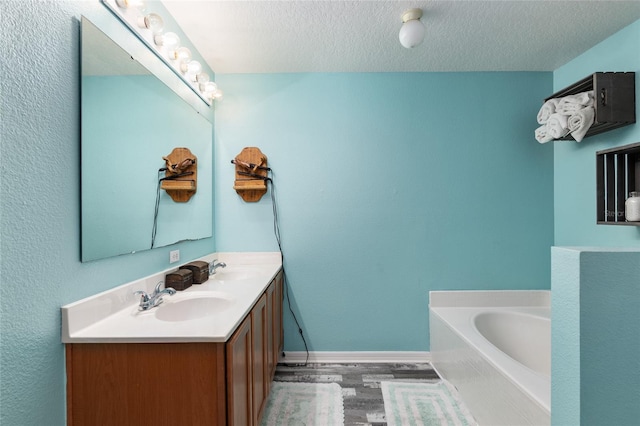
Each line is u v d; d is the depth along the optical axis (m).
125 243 1.28
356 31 1.83
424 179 2.35
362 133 2.34
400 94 2.34
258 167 2.27
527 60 2.18
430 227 2.35
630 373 0.86
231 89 2.34
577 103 1.78
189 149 1.90
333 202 2.34
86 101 1.05
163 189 1.60
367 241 2.35
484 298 2.35
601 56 1.95
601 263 0.86
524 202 2.35
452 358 1.96
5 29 0.78
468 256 2.36
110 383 0.99
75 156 1.02
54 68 0.93
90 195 1.08
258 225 2.34
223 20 1.72
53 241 0.93
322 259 2.35
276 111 2.34
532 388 1.26
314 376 2.10
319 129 2.34
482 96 2.34
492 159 2.35
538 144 2.35
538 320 2.14
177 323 1.09
